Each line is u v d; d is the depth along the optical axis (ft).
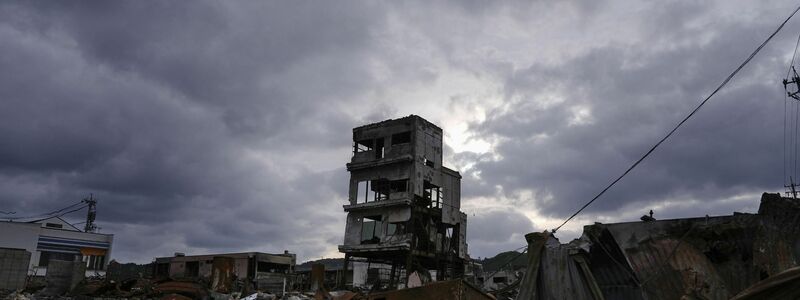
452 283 45.11
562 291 34.17
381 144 164.45
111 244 254.06
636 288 32.37
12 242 219.82
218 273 101.86
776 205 29.60
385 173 151.74
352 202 154.71
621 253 33.73
